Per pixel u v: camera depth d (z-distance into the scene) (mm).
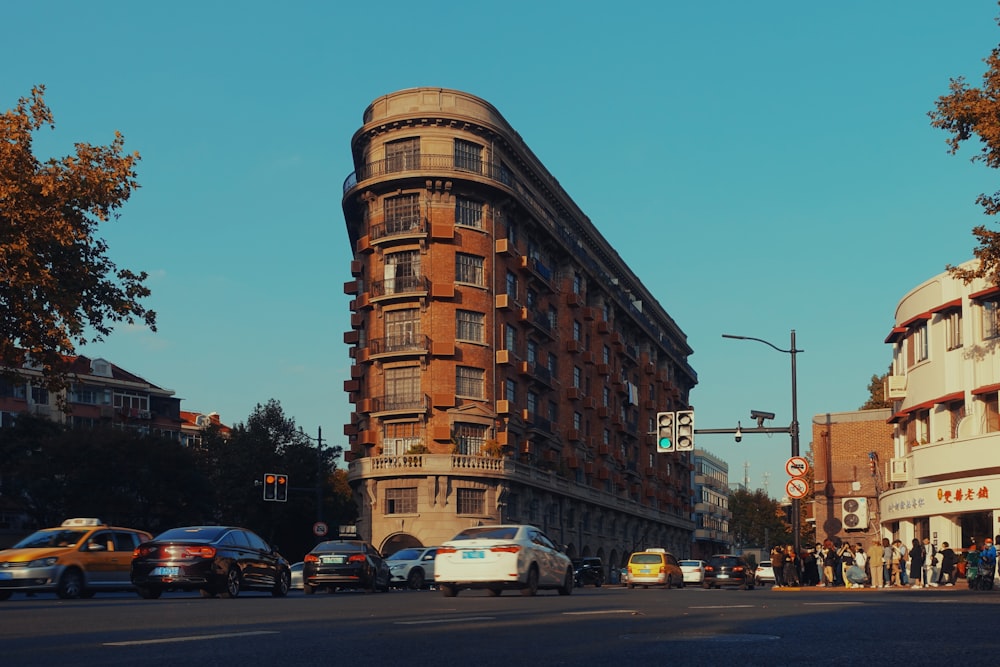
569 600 19453
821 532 60125
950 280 43719
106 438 69312
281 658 7359
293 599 21047
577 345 76000
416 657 7488
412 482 59562
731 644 8539
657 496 96812
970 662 7176
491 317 62656
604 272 83125
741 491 169125
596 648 8203
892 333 49500
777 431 35906
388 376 61531
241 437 74062
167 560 22109
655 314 101750
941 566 38875
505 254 64188
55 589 23250
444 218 61469
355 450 64625
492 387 62281
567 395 74875
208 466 76062
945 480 44031
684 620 11797
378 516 60156
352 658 7387
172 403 95750
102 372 90250
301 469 73562
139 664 6941
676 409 108562
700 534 141875
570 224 77875
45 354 30594
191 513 71750
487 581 21828
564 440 74500
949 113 29062
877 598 21594
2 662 7043
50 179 29266
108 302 32094
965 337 42594
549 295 72438
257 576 23812
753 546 165125
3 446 68812
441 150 61312
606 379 83438
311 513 73750
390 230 62000
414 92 62312
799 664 7031
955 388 43312
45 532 24734
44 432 70125
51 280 29547
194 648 8094
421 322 60781
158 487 69625
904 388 48625
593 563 57656
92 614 13109
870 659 7363
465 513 59812
